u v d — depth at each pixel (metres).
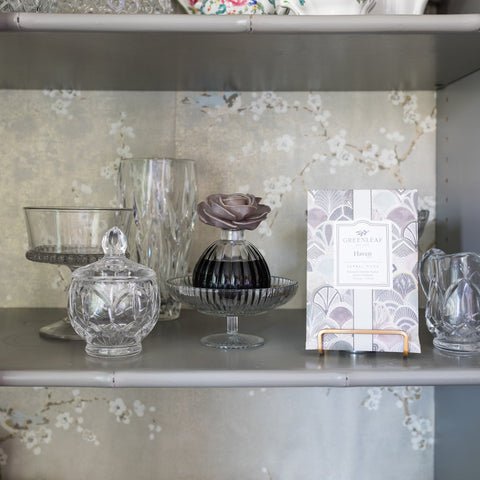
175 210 1.04
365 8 0.87
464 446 1.02
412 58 0.91
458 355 0.87
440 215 1.13
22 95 1.11
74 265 0.95
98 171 1.12
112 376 0.78
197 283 0.90
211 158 1.13
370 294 0.87
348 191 0.88
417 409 1.16
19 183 1.12
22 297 1.13
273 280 0.99
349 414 1.15
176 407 1.14
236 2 0.94
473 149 0.99
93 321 0.84
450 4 1.04
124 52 0.88
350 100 1.13
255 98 1.13
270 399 1.14
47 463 1.14
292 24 0.78
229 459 1.15
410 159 1.14
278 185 1.13
